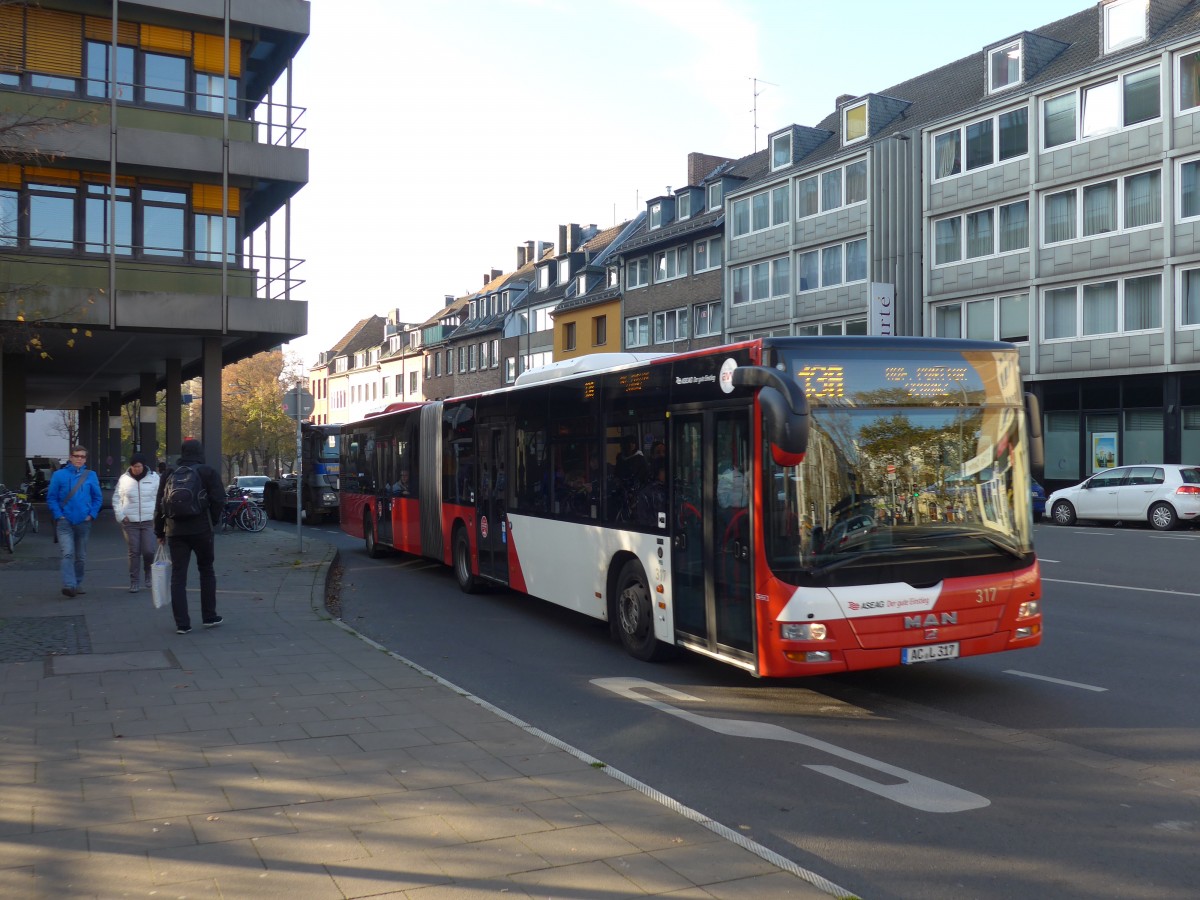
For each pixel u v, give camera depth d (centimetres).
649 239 5212
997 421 765
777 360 721
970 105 3625
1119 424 3120
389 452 1842
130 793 508
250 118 2591
